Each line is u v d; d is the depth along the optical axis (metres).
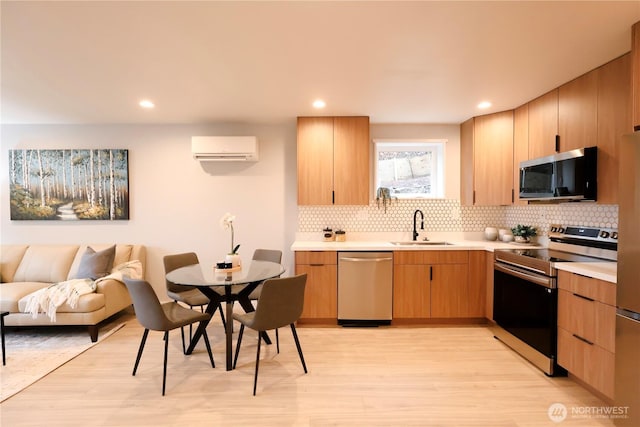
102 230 4.12
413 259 3.49
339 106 3.36
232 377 2.48
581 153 2.42
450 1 1.65
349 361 2.73
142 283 2.24
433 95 3.03
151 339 3.20
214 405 2.14
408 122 3.96
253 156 3.93
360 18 1.81
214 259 4.14
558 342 2.44
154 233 4.12
